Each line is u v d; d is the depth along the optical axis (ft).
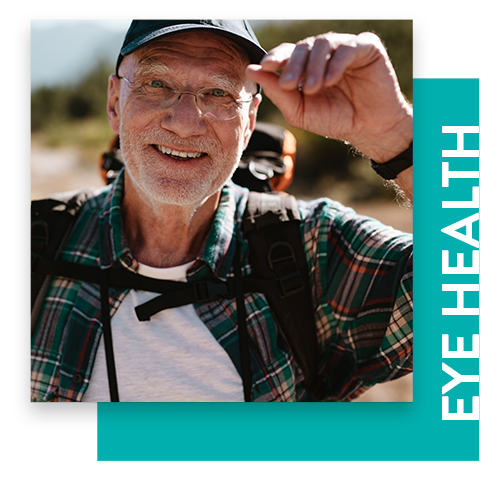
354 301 4.59
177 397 4.37
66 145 43.80
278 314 4.48
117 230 4.52
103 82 51.49
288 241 4.56
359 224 4.70
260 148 6.61
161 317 4.44
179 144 4.14
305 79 3.46
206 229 4.67
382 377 4.60
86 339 4.39
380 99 3.84
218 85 4.20
